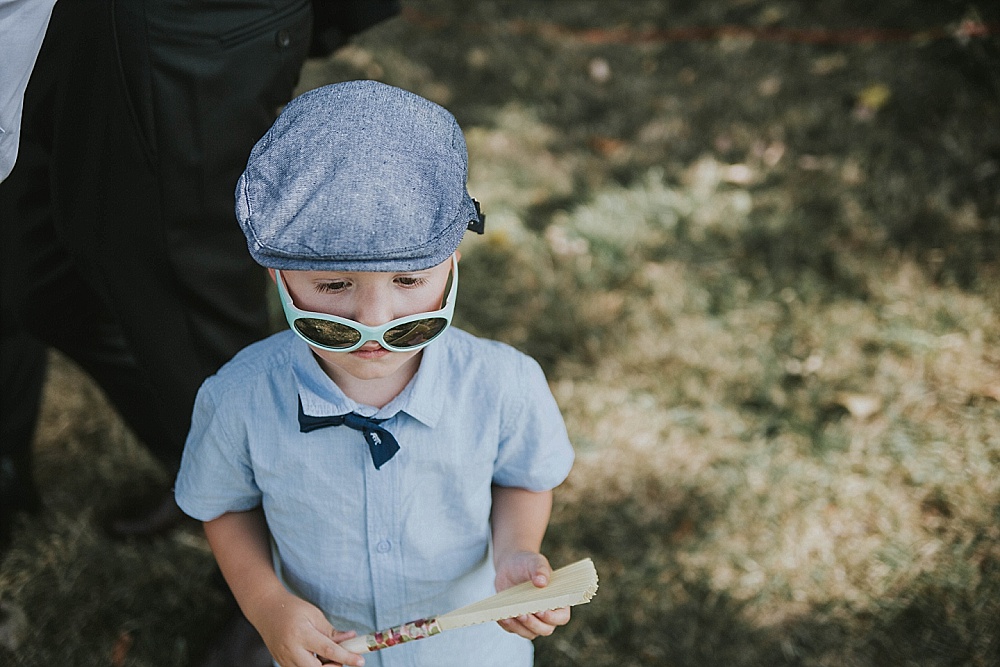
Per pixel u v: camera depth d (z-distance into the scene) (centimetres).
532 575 137
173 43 149
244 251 173
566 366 274
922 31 392
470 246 312
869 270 294
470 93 387
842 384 262
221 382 140
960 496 232
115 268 167
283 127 117
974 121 347
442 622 132
